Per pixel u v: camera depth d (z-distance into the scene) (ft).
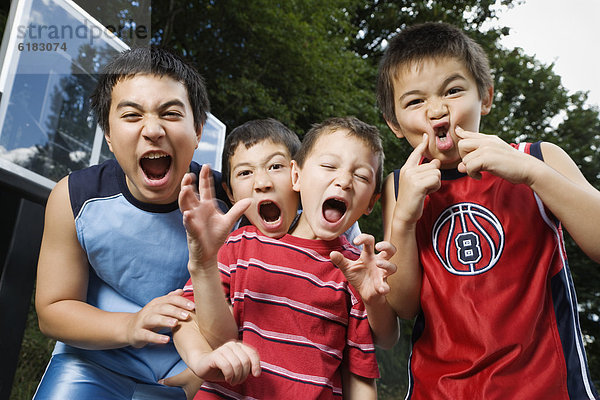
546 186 3.37
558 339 3.53
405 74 4.04
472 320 3.58
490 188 3.92
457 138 3.88
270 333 3.55
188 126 4.20
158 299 3.80
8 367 5.06
